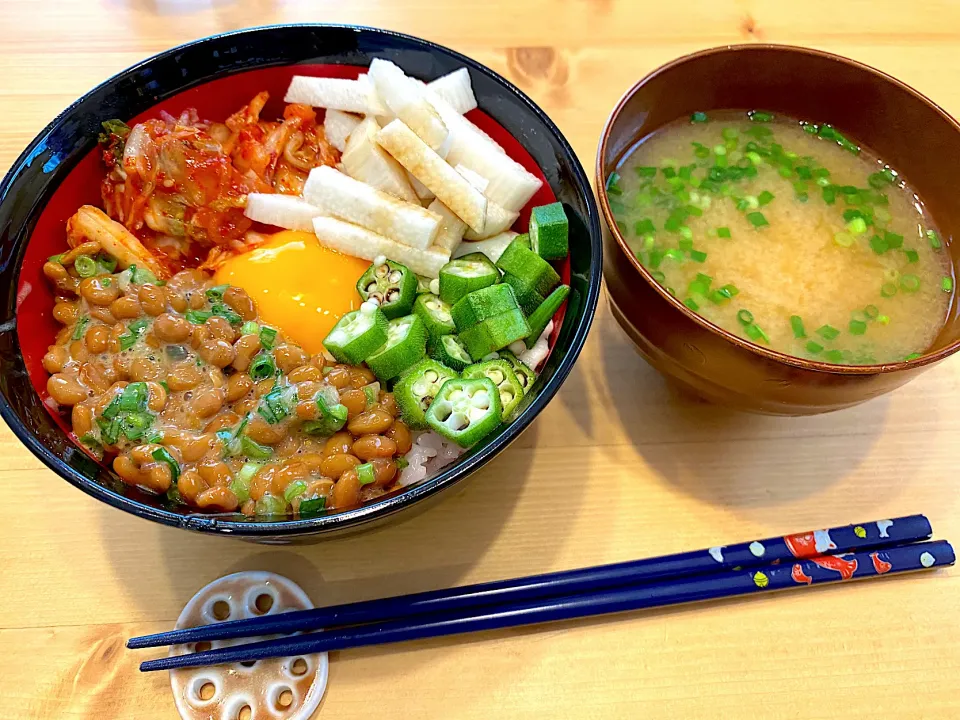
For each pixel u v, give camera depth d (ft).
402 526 0.78
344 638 0.70
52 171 0.77
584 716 0.70
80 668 0.70
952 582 0.77
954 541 0.79
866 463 0.83
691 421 0.85
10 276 0.73
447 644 0.73
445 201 0.81
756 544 0.76
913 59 1.10
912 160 0.83
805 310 0.77
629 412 0.85
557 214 0.78
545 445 0.83
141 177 0.82
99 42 1.06
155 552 0.76
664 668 0.72
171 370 0.74
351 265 0.85
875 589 0.76
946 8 1.16
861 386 0.67
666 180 0.85
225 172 0.85
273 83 0.88
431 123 0.80
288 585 0.74
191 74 0.83
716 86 0.86
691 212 0.83
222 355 0.74
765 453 0.83
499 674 0.71
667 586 0.74
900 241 0.81
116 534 0.76
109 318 0.77
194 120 0.86
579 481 0.81
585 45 1.09
